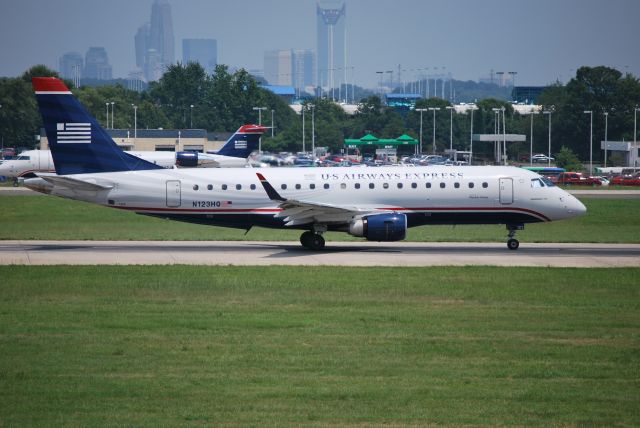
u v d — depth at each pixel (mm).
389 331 122188
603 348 112938
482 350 111812
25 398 92125
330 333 121000
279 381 98188
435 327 124688
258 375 100500
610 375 100938
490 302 142375
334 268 175125
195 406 89562
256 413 87438
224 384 97000
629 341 116500
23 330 122500
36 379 98812
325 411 88125
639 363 105812
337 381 98250
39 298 145875
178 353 109938
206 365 104562
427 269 173625
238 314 133250
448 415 87188
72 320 129000
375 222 196750
